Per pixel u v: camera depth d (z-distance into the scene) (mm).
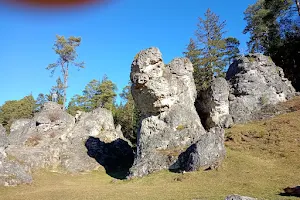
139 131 31172
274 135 25938
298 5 40719
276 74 37188
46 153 35625
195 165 22281
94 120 45562
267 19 46250
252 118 32781
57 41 55531
